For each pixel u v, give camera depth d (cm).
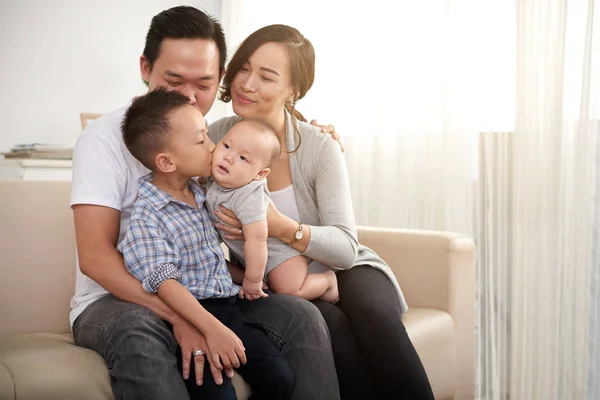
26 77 365
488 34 283
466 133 291
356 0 336
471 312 211
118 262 143
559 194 254
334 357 161
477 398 280
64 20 376
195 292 146
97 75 388
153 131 144
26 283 174
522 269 262
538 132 260
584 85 246
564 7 253
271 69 172
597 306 248
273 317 150
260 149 154
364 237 220
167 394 125
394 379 159
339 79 345
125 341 130
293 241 164
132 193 153
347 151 343
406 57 317
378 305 166
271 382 142
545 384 255
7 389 119
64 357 133
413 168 316
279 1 369
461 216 292
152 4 405
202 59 159
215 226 157
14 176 340
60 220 182
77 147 152
